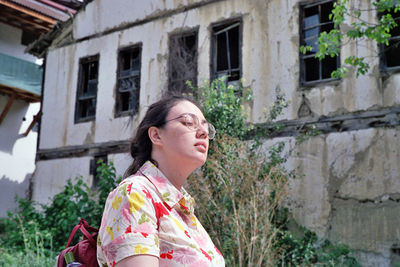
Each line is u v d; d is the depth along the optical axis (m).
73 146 11.41
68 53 12.09
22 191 17.00
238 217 5.31
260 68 8.64
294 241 6.93
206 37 9.52
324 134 7.63
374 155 7.11
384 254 6.75
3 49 16.41
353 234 7.06
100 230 1.23
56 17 15.66
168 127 1.42
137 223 1.17
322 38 5.82
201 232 1.39
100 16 11.59
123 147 10.44
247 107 8.59
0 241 8.31
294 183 7.71
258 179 6.03
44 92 12.38
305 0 8.36
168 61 10.09
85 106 11.84
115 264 1.13
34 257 6.34
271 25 8.66
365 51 7.51
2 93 16.61
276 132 8.06
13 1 14.54
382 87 7.25
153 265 1.14
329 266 6.44
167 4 10.33
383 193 6.93
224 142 6.04
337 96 7.65
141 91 10.40
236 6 9.19
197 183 5.84
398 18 6.84
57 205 8.86
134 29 10.84
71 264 1.28
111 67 11.10
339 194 7.30
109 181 8.60
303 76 8.12
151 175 1.34
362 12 7.65
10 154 16.78
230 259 5.45
